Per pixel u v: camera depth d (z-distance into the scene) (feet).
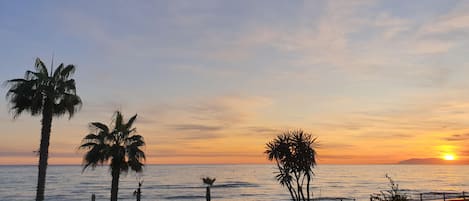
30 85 75.97
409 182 578.66
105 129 91.25
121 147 90.58
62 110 78.79
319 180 652.07
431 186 475.31
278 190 420.36
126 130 92.99
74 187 464.24
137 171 93.15
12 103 76.79
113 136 91.61
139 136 94.07
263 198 328.49
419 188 433.89
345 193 383.65
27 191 404.98
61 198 332.60
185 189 434.30
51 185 499.10
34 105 74.64
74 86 80.48
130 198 327.67
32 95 75.41
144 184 520.01
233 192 395.14
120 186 484.33
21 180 603.67
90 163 89.66
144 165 94.12
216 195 362.33
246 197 340.39
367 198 311.68
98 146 89.40
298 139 100.42
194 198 330.54
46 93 75.72
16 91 75.92
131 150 90.68
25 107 76.48
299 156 98.99
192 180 629.92
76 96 80.59
